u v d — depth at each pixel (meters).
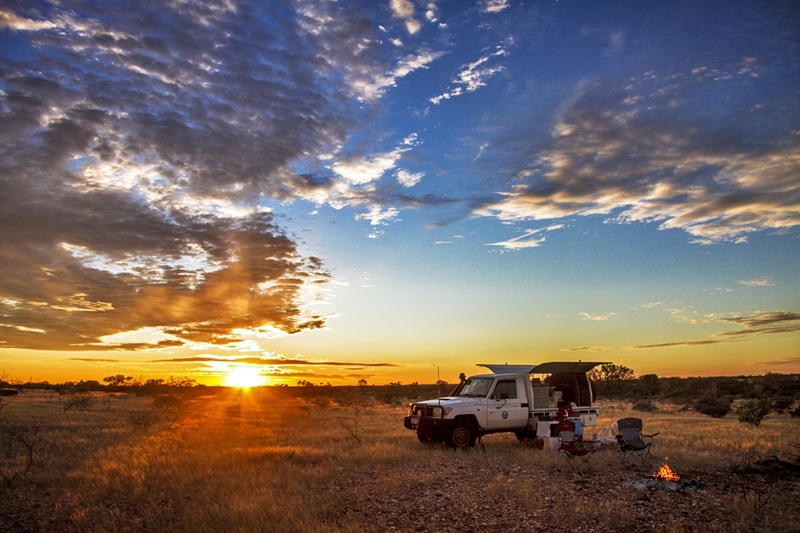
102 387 78.81
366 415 32.47
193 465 11.94
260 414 32.53
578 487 9.51
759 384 54.41
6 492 9.88
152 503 8.90
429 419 14.80
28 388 74.00
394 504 8.77
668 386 63.78
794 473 10.27
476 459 12.74
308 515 7.81
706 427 21.33
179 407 32.62
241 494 9.09
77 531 7.60
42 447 15.19
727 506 7.87
